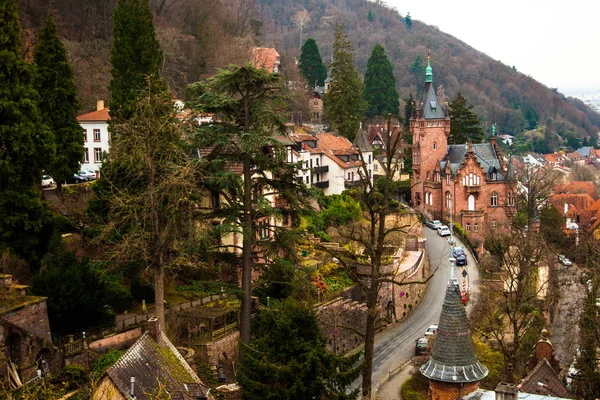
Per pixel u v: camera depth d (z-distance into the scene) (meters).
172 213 41.06
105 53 103.00
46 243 45.38
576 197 136.62
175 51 106.88
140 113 44.91
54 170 57.66
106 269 47.59
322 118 142.75
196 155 49.81
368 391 35.16
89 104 94.00
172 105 45.91
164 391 28.22
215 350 44.97
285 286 52.94
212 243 41.72
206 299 50.62
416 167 114.75
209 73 112.56
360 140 107.00
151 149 42.28
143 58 58.12
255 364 30.72
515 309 50.28
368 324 35.47
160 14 117.00
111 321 43.81
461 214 107.06
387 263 62.19
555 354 54.19
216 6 127.50
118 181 48.81
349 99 120.00
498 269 71.56
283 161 44.16
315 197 43.91
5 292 38.03
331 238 71.12
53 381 36.75
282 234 43.75
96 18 107.44
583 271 64.94
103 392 29.16
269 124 43.66
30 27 95.38
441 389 33.81
